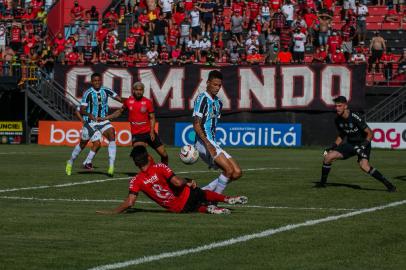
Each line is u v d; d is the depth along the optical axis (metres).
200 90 62.66
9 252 16.69
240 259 15.96
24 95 67.88
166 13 72.56
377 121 60.56
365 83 60.28
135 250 16.89
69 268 15.12
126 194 27.86
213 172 37.38
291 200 26.05
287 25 68.06
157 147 32.22
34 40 72.81
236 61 66.19
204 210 22.41
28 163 43.00
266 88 61.88
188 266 15.27
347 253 16.61
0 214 22.45
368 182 32.28
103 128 34.97
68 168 35.44
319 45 68.44
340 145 29.75
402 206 24.45
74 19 73.88
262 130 61.25
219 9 71.75
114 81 64.19
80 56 69.62
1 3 81.00
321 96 60.69
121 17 75.94
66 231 19.34
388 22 73.50
